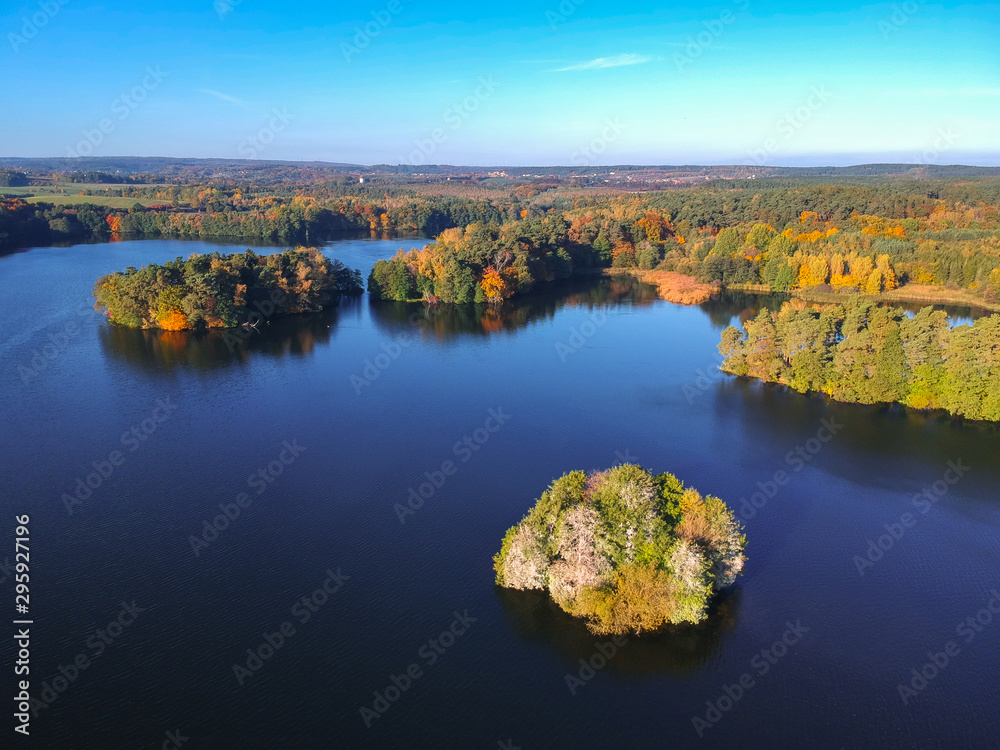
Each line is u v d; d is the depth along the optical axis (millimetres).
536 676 56500
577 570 61312
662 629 61219
